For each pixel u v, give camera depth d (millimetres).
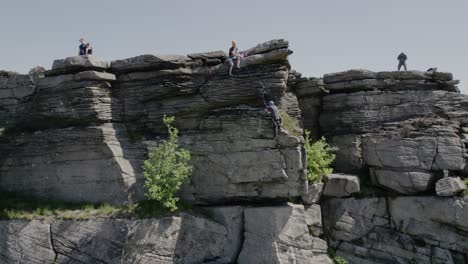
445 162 22703
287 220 19906
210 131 20750
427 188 22719
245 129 20125
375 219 23047
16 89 21891
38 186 20766
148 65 20859
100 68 20844
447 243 21922
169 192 19234
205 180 20531
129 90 21375
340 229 22797
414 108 24391
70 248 18438
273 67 20266
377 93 24828
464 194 21891
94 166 20125
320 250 20859
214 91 20703
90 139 20141
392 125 24234
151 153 19797
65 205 19828
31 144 21109
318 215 21688
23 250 18484
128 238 18203
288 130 20375
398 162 23359
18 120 21750
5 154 21438
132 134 21297
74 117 20312
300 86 26438
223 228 20062
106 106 20594
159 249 18594
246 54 20938
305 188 19766
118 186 19812
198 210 20375
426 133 23359
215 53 20984
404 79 24969
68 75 20500
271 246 19406
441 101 24297
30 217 18781
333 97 25766
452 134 23156
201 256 19531
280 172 19594
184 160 20047
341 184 22859
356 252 22469
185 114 21109
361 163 24406
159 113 21328
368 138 24375
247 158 20031
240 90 20438
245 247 19828
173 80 20859
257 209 20109
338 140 25312
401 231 22625
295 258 19469
